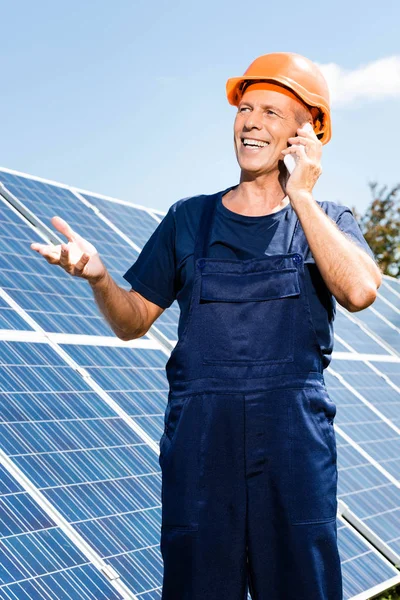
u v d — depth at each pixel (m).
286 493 3.45
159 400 10.02
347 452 11.60
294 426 3.47
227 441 3.50
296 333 3.52
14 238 11.74
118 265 12.97
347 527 10.00
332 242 3.37
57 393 8.77
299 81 3.61
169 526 3.57
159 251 3.84
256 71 3.65
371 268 3.42
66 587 6.46
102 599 6.59
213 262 3.57
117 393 9.55
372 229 41.09
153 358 11.02
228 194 3.82
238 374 3.50
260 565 3.51
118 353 10.48
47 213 13.12
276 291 3.51
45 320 10.17
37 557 6.57
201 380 3.53
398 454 12.66
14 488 7.11
